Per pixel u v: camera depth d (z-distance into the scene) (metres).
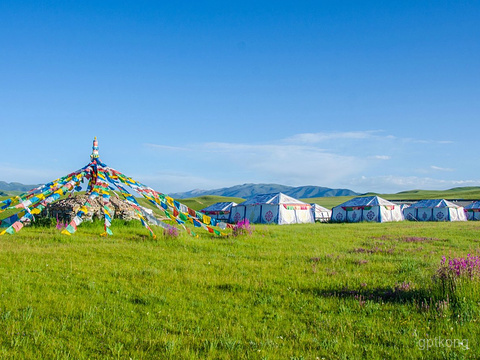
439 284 8.58
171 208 21.16
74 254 13.57
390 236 23.42
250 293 9.29
